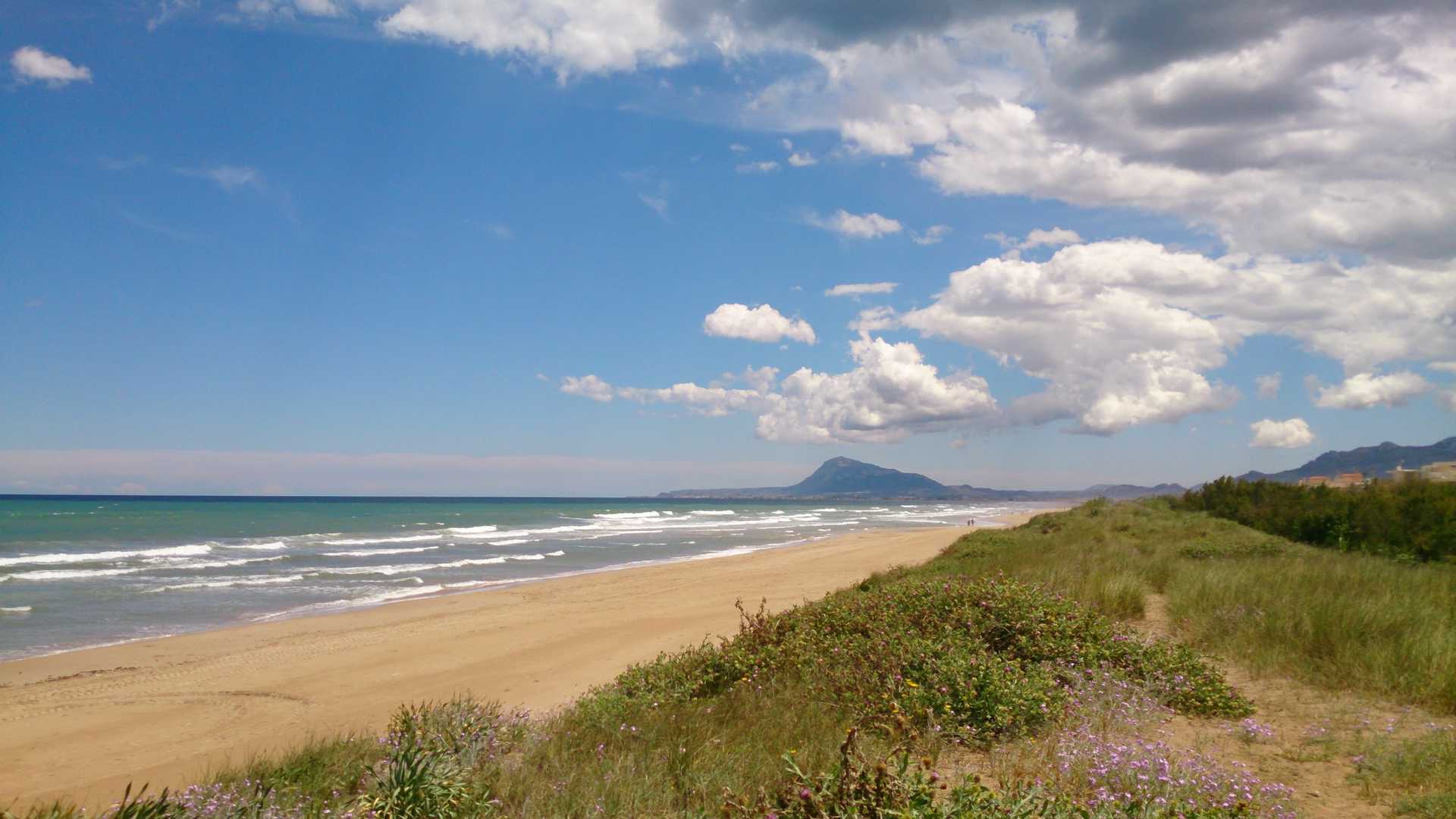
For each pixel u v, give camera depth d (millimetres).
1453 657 7105
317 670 14086
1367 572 12492
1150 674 7289
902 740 5777
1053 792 4539
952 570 18016
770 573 27062
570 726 7129
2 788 8562
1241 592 10531
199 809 5293
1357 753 5551
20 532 52594
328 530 59000
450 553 39594
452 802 5293
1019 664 7359
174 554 37688
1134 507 39938
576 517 87875
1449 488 20047
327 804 5773
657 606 20109
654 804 5117
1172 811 4211
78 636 17500
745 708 7102
